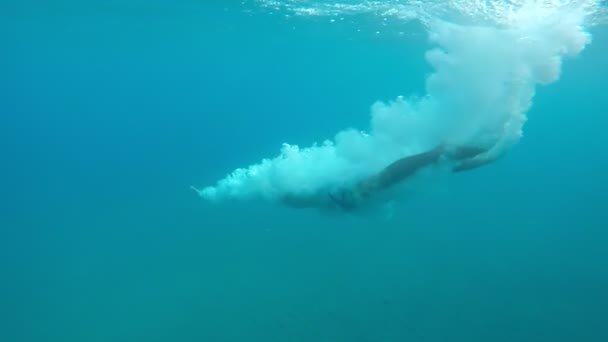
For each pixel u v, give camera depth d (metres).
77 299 14.95
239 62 41.69
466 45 6.32
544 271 15.81
